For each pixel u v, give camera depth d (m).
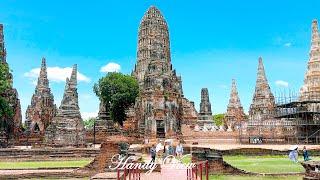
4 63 82.44
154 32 137.75
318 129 95.00
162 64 89.81
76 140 76.88
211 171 32.78
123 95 114.75
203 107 126.19
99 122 111.06
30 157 54.03
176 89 92.81
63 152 56.25
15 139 88.62
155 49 91.00
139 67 138.12
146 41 138.25
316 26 110.88
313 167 24.50
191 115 122.19
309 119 96.06
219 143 93.69
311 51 110.12
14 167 41.25
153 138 84.06
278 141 95.00
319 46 109.50
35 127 115.75
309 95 105.62
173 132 86.00
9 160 52.66
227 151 61.59
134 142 86.75
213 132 97.69
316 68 107.94
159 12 141.00
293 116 97.50
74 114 78.12
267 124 99.38
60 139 76.00
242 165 44.09
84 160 52.81
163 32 138.75
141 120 93.12
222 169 32.97
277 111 102.06
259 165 44.06
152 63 89.81
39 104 118.50
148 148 61.22
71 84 80.19
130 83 116.81
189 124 113.25
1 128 82.50
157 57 90.31
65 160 53.03
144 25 140.25
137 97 110.81
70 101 78.88
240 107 138.12
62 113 77.81
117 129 103.88
